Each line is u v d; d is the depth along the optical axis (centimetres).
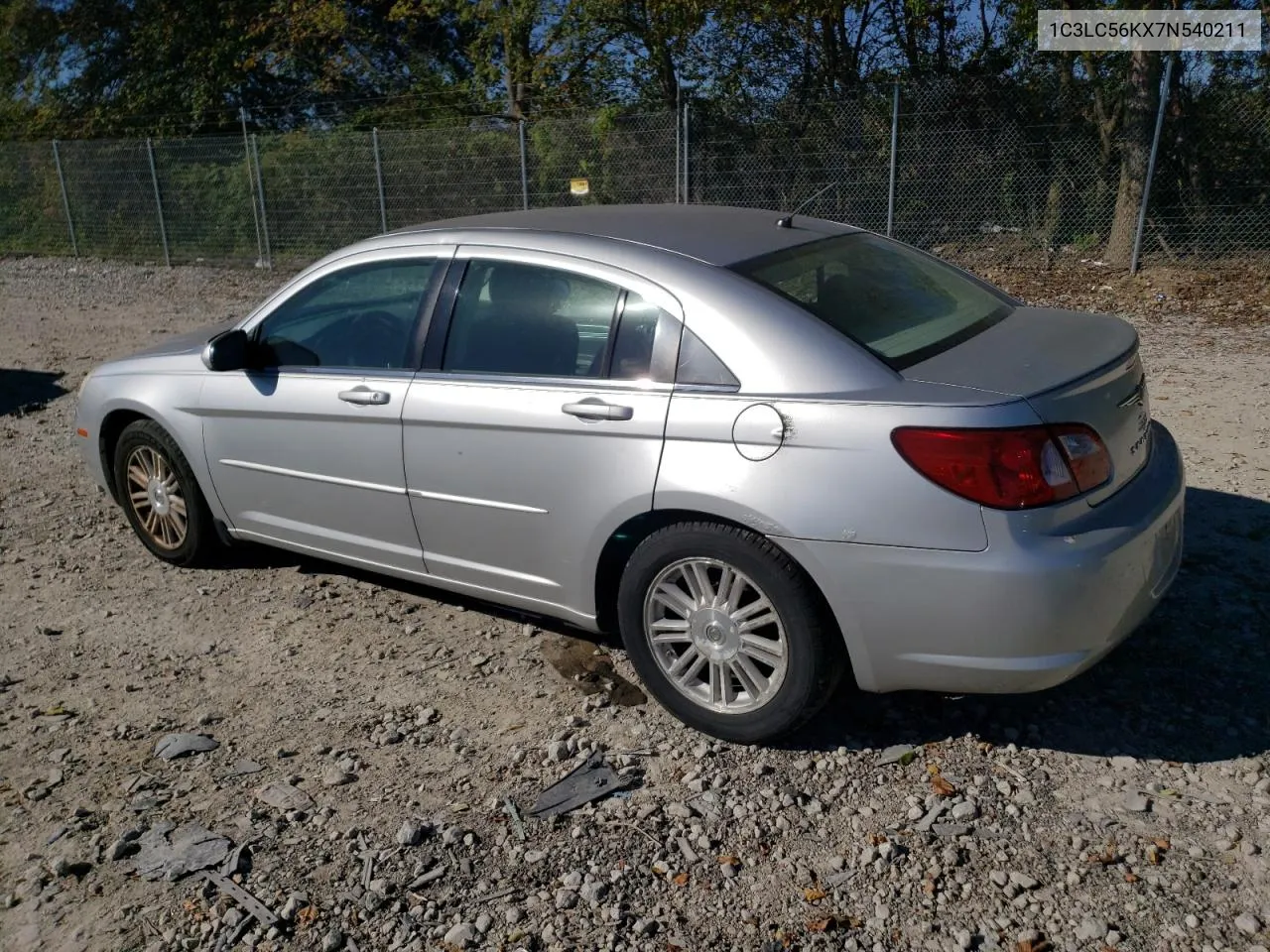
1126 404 349
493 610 473
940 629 320
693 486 344
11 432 813
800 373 335
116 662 445
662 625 369
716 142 1436
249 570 529
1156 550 340
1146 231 1257
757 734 355
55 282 1777
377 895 303
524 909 297
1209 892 289
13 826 342
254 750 378
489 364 400
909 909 290
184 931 295
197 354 499
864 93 1429
